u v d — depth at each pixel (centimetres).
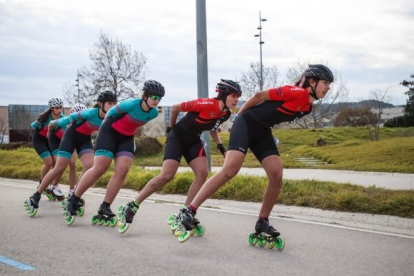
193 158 583
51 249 508
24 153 1948
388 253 476
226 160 497
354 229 589
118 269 430
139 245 524
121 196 940
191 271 422
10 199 910
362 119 4228
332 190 826
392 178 1227
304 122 4581
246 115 498
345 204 700
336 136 3431
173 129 575
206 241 541
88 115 693
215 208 764
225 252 490
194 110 543
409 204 659
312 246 510
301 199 752
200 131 565
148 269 430
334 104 4941
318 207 727
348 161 1827
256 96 483
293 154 2320
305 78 474
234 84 528
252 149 516
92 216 716
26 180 1316
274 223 633
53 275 414
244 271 421
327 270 420
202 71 1098
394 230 579
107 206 641
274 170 498
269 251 493
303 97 470
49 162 912
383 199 696
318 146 2745
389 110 6206
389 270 418
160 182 571
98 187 1088
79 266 442
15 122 5466
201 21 1094
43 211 773
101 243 535
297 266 434
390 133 3606
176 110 550
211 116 543
